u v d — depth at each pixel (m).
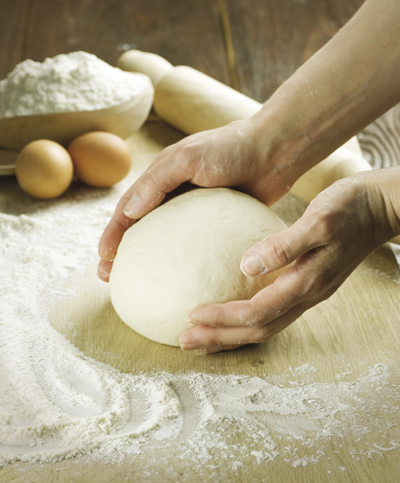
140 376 1.07
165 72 1.95
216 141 1.20
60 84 1.63
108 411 0.99
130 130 1.73
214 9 2.66
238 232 1.11
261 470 0.88
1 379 1.05
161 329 1.09
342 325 1.20
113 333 1.18
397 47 1.15
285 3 2.69
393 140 1.86
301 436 0.94
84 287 1.31
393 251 1.42
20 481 0.86
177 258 1.07
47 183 1.54
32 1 2.73
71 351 1.12
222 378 1.07
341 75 1.18
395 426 0.95
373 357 1.11
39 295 1.27
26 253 1.37
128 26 2.53
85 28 2.51
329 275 0.98
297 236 0.91
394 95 1.19
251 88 2.11
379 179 0.96
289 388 1.04
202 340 1.05
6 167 1.63
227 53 2.33
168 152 1.21
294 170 1.26
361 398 1.02
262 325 1.02
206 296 1.05
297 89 1.21
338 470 0.88
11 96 1.64
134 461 0.90
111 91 1.67
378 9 1.16
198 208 1.14
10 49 2.33
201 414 0.99
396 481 0.86
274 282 0.99
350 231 0.94
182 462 0.90
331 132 1.22
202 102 1.76
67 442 0.93
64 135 1.65
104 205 1.58
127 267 1.11
